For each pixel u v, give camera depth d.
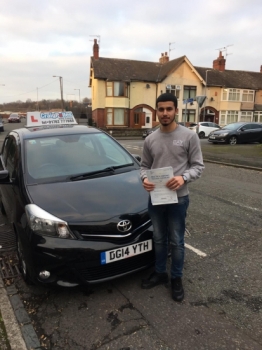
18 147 3.88
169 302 2.79
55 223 2.68
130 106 31.84
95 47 32.09
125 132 30.48
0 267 3.48
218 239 4.04
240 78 36.94
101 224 2.74
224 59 36.91
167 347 2.26
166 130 2.61
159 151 2.62
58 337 2.40
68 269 2.63
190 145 2.58
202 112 34.50
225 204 5.54
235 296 2.85
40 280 2.67
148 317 2.59
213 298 2.83
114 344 2.31
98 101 31.06
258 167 9.23
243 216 4.89
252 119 37.03
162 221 2.81
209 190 6.60
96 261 2.67
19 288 3.08
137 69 32.72
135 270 2.89
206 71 33.78
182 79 32.94
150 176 2.54
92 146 4.12
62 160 3.74
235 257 3.56
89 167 3.72
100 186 3.28
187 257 3.58
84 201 2.96
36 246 2.65
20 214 2.98
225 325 2.47
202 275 3.20
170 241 2.79
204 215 4.95
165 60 35.53
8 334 2.44
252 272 3.24
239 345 2.27
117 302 2.80
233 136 17.39
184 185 2.63
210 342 2.30
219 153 12.94
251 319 2.54
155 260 3.01
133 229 2.87
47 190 3.15
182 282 3.08
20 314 2.68
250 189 6.68
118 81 30.72
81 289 3.01
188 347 2.26
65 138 4.14
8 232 4.41
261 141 18.19
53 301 2.85
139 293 2.93
